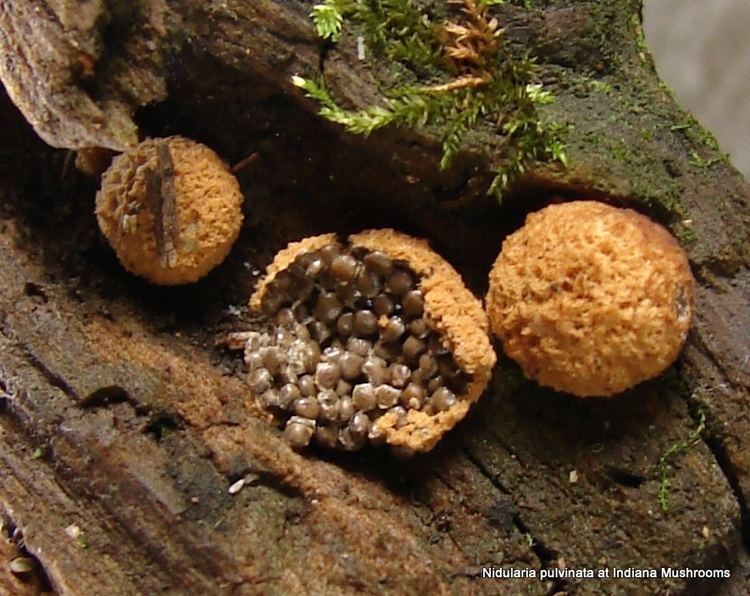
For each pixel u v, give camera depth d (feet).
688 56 0.53
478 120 0.29
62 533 0.28
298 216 0.30
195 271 0.30
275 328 0.30
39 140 0.31
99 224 0.30
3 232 0.31
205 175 0.29
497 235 0.30
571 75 0.30
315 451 0.29
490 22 0.29
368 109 0.29
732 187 0.30
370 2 0.29
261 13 0.28
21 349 0.29
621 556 0.29
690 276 0.29
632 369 0.28
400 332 0.29
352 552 0.28
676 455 0.29
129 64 0.29
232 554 0.28
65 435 0.28
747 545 0.30
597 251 0.28
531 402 0.30
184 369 0.29
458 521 0.29
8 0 0.28
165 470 0.28
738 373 0.29
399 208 0.30
